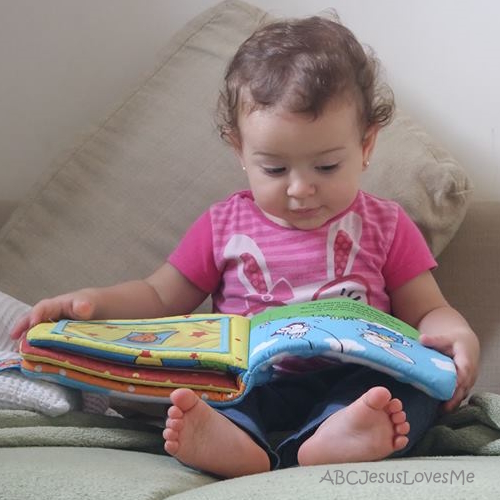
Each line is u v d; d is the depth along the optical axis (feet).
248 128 3.53
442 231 4.31
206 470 2.99
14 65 5.41
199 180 4.57
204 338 3.39
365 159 3.81
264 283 3.84
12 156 5.50
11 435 3.09
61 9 5.34
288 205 3.62
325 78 3.46
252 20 4.80
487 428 3.27
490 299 4.40
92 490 2.48
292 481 2.48
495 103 4.93
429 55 4.95
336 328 3.23
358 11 4.99
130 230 4.60
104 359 3.28
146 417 4.18
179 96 4.74
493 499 2.25
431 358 3.27
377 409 2.88
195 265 4.05
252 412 3.22
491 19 4.86
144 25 5.31
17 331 3.64
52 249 4.66
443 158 4.35
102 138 4.83
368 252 3.86
